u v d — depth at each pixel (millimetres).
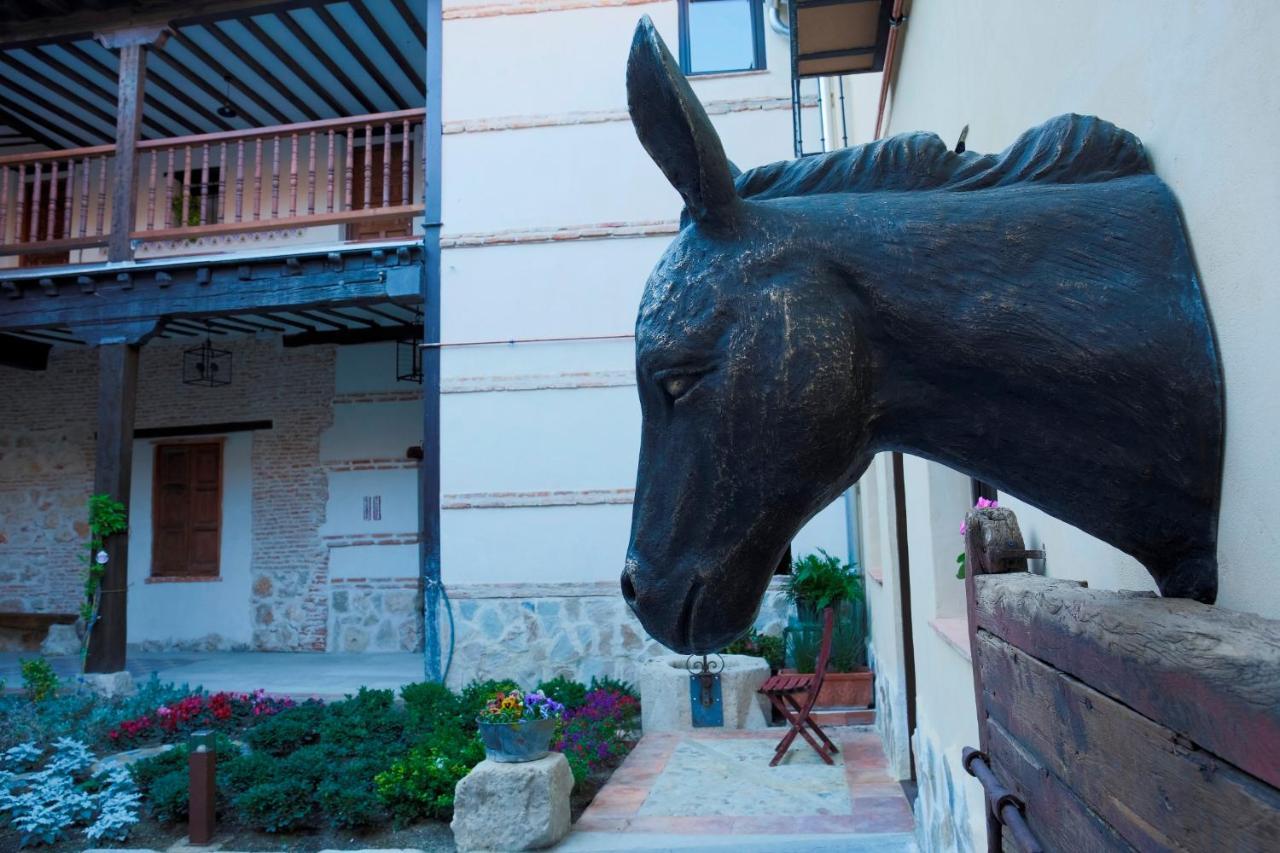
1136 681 772
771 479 1077
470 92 8953
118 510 8695
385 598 11859
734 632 1146
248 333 12328
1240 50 884
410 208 8859
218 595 12305
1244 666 601
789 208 1140
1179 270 999
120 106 9266
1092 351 980
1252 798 585
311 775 5309
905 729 5379
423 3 9406
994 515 1485
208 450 12688
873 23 3654
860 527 8102
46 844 4988
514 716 4793
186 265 8820
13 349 12672
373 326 12062
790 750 6203
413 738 6117
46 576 12953
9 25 9477
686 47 8703
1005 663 1266
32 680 7895
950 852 3244
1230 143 910
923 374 1076
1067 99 1445
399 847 4777
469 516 8461
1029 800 1153
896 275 1062
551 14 8953
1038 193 1086
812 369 1053
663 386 1130
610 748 6250
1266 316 852
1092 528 1056
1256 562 887
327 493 12180
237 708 7336
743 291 1087
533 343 8594
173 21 9266
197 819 4938
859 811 4863
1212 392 956
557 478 8422
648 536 1153
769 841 4434
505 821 4508
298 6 9180
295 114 11828
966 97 2244
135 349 9117
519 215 8742
